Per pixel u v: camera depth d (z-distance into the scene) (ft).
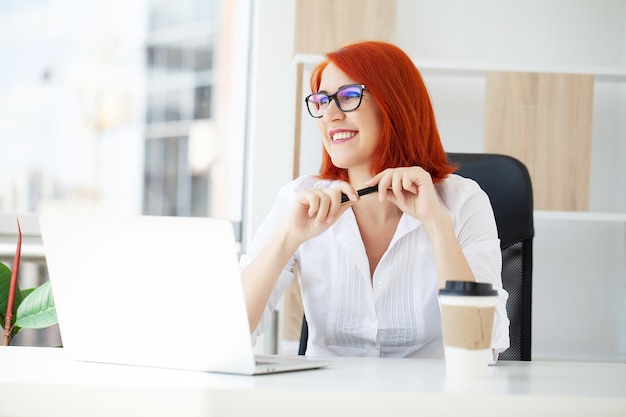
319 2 9.21
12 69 10.51
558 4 10.34
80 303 3.88
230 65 10.78
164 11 10.86
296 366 3.69
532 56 10.30
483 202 5.68
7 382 2.99
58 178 10.61
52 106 10.60
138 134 10.84
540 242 10.28
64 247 3.86
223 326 3.50
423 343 5.64
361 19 9.24
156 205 10.87
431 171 5.78
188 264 3.55
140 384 3.01
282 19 10.03
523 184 6.14
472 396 2.89
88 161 10.70
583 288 10.29
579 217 8.98
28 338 10.23
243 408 2.91
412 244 5.56
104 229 3.75
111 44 10.77
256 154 9.95
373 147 5.65
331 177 6.03
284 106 10.00
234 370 3.50
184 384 3.06
